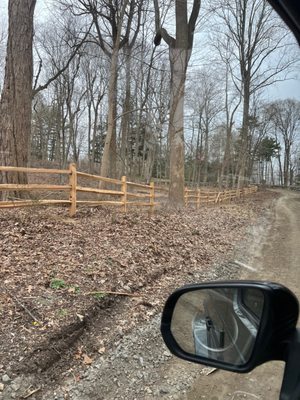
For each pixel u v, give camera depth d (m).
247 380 3.14
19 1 7.85
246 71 21.47
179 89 13.15
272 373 3.23
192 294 1.90
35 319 3.52
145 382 3.09
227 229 10.51
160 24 14.15
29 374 2.92
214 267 6.44
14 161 7.93
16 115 7.92
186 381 3.12
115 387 3.00
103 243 6.02
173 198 13.38
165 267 5.81
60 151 32.00
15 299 3.77
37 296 3.91
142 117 26.62
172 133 13.36
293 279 6.02
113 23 14.39
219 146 43.28
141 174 33.91
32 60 8.18
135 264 5.47
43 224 6.33
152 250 6.34
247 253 7.84
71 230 6.36
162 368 3.30
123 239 6.47
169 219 9.56
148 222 8.26
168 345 1.90
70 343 3.38
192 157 49.00
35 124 39.00
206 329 1.81
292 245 9.04
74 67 26.86
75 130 34.06
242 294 1.59
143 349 3.53
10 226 5.94
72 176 7.39
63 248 5.41
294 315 1.30
